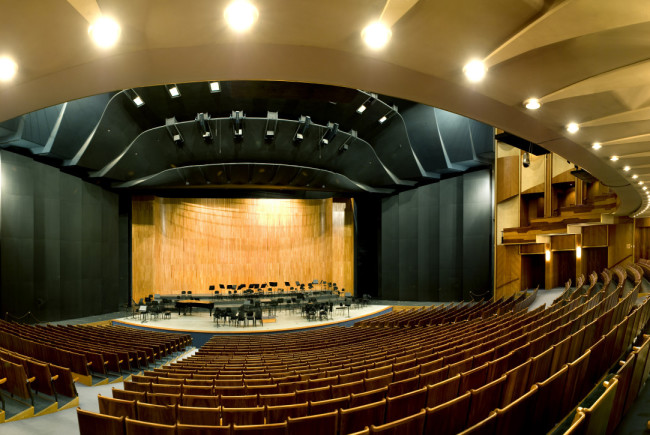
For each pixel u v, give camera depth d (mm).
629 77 3695
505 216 17000
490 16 2775
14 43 2900
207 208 19312
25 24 2693
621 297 9773
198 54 3293
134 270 17625
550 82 3811
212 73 3662
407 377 4543
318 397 4055
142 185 15852
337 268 19797
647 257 16422
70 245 14516
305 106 14648
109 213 16469
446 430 2881
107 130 13438
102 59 3256
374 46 3168
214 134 14609
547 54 3303
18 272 12820
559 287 18453
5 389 5379
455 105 4445
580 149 6047
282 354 7398
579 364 3656
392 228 19219
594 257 17859
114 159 14625
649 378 3965
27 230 13062
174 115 14297
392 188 19078
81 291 14891
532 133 5352
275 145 15281
